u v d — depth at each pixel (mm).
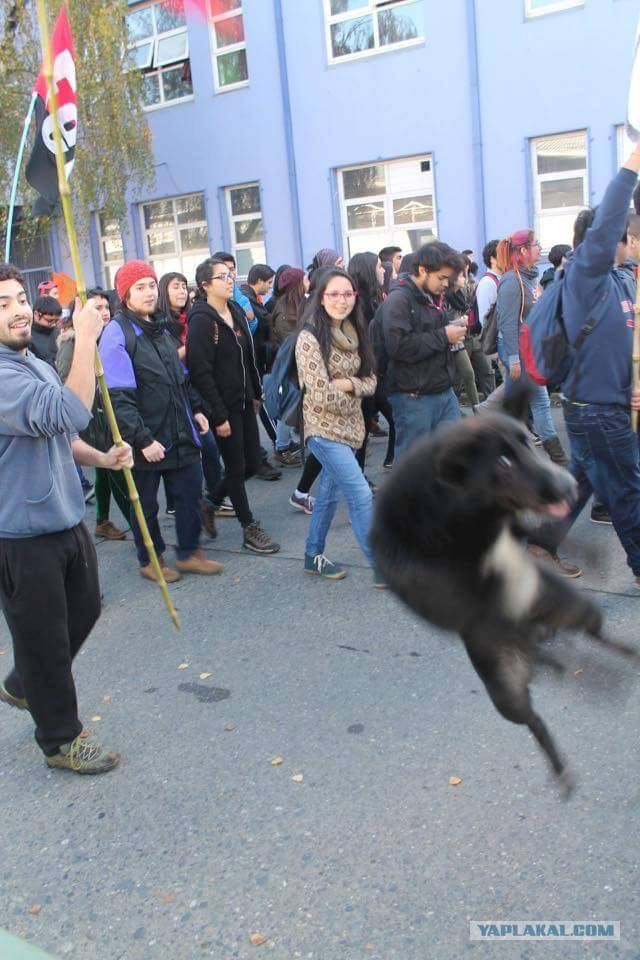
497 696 2199
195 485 5438
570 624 2080
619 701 2773
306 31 14445
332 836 2930
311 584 5195
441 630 1997
